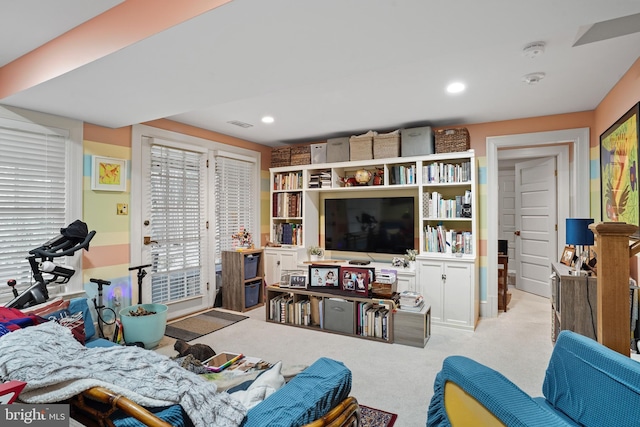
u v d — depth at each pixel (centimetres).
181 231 420
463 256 390
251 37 171
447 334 364
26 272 285
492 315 422
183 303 426
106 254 344
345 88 304
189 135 428
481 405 120
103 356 132
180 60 196
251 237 514
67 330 166
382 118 402
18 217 281
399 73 270
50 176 300
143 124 378
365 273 368
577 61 249
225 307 461
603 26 201
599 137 343
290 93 315
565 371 151
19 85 245
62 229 277
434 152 432
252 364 204
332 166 467
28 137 287
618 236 147
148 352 138
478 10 149
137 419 98
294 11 148
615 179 286
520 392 120
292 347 329
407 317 334
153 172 389
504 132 409
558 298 304
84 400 109
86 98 259
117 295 353
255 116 393
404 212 445
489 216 419
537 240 531
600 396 132
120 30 183
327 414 125
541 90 308
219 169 473
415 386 253
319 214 532
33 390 106
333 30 165
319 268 395
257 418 113
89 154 330
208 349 239
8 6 183
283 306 399
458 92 313
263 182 552
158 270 394
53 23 201
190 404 107
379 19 155
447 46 183
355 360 299
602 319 148
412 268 417
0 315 211
